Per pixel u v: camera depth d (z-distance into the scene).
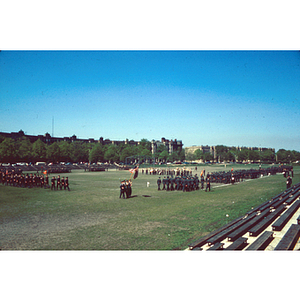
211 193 32.69
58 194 32.09
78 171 93.19
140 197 29.44
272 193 31.20
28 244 12.84
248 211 18.86
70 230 15.36
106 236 14.02
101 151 143.50
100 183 46.97
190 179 36.44
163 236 13.86
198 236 13.73
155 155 187.12
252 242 12.37
